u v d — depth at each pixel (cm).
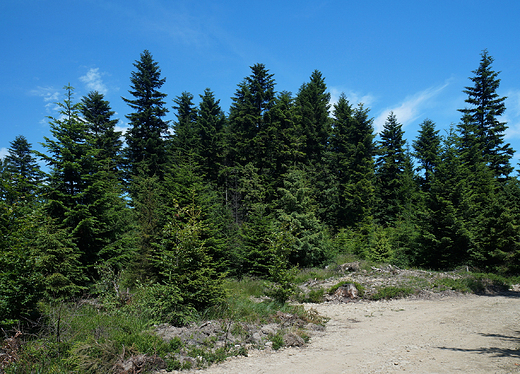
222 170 3366
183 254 925
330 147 4100
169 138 3778
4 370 507
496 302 1422
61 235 1092
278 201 2855
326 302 1498
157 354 619
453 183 2628
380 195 4078
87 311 841
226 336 749
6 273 650
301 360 673
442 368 579
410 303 1434
